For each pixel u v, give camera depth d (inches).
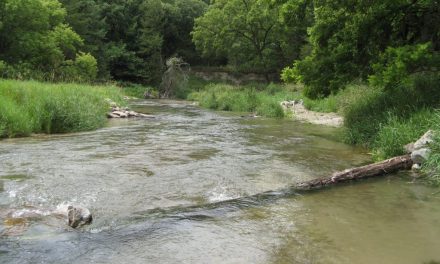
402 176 299.4
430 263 162.7
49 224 195.9
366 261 164.2
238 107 986.1
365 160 357.7
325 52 511.2
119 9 2292.1
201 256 167.3
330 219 212.1
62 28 1592.0
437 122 333.7
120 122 658.8
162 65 2204.7
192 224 202.8
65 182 266.1
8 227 190.2
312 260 165.0
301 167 327.6
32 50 1412.4
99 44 2058.3
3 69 1109.1
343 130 500.4
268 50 1990.7
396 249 175.5
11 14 1346.0
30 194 241.0
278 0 536.4
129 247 174.4
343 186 275.4
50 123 508.7
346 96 724.7
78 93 671.8
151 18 2290.8
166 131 538.6
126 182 271.0
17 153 356.2
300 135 513.3
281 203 238.5
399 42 503.2
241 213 220.5
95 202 231.3
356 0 475.8
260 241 183.5
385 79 402.3
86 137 470.0
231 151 391.5
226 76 2215.8
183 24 2496.3
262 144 438.0
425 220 209.9
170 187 264.1
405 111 406.6
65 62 1421.0
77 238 182.4
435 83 436.5
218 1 2031.3
